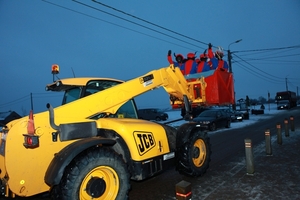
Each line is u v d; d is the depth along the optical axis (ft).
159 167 13.64
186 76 19.49
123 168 11.27
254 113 100.89
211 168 19.13
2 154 10.68
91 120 12.00
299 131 38.09
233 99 19.62
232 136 38.11
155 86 15.16
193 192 13.92
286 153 22.76
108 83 14.73
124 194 11.21
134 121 13.84
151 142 13.24
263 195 12.94
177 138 15.79
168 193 14.25
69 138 10.98
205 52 19.83
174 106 19.31
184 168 15.80
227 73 19.27
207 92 18.11
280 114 92.12
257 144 28.66
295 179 15.26
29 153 9.83
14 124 10.03
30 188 9.92
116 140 12.55
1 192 10.66
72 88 14.11
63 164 9.53
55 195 9.94
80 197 10.05
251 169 16.69
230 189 14.10
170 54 20.39
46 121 10.40
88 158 10.16
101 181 10.71
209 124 46.93
